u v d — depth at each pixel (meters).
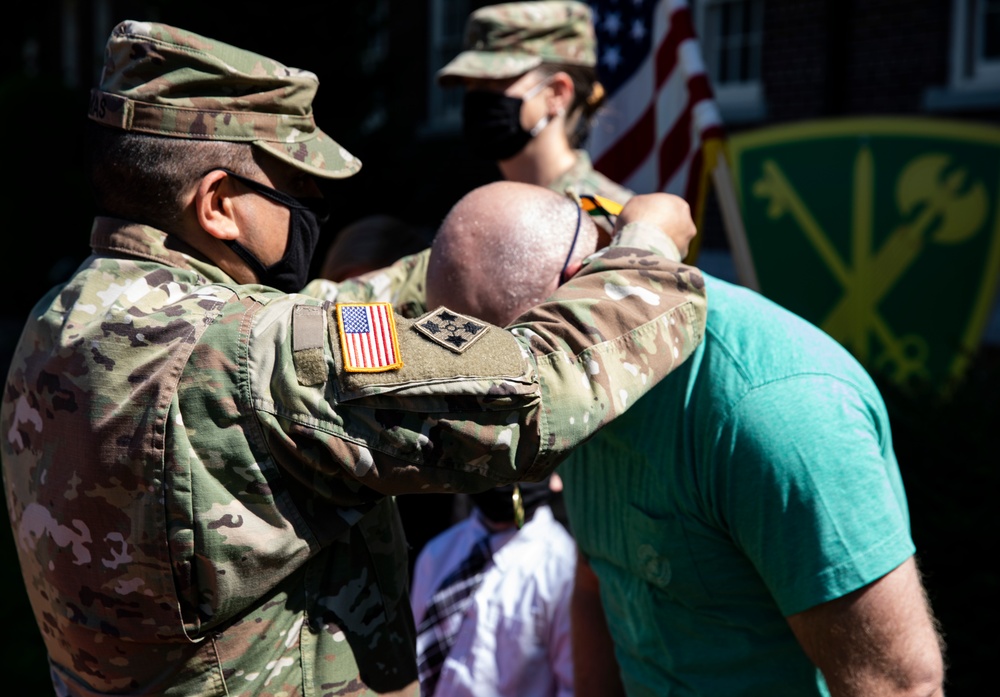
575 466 2.01
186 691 1.56
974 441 3.62
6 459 1.69
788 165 6.99
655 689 1.91
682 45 3.81
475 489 1.56
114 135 1.61
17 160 15.48
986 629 3.46
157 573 1.49
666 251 1.75
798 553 1.61
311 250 1.81
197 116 1.61
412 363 1.49
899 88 7.94
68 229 15.71
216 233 1.64
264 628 1.57
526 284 1.73
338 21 9.11
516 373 1.51
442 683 2.67
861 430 1.63
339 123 9.19
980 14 7.50
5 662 4.74
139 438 1.47
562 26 3.80
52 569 1.57
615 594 1.99
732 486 1.67
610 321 1.60
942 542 3.52
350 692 1.64
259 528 1.51
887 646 1.59
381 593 1.71
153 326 1.52
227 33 8.91
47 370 1.57
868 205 6.64
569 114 3.89
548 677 2.62
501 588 2.67
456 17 12.39
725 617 1.79
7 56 21.56
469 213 1.81
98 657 1.58
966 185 6.26
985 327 6.14
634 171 4.24
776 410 1.64
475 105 3.83
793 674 1.77
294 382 1.48
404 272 2.48
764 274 7.11
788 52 8.69
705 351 1.74
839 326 6.75
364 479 1.51
